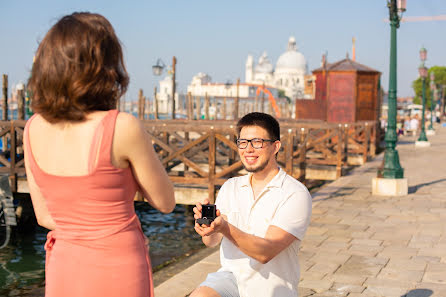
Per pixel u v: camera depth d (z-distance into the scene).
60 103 1.69
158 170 1.84
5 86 17.56
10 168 10.92
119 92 1.84
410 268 5.48
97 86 1.72
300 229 2.50
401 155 20.77
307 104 24.81
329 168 14.03
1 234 9.41
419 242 6.62
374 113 24.38
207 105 36.72
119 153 1.73
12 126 10.92
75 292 1.77
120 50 1.83
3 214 9.45
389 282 5.01
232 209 2.65
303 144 11.99
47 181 1.78
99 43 1.73
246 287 2.56
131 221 1.84
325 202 9.71
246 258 2.58
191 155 10.62
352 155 18.17
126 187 1.80
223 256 2.68
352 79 24.14
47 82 1.70
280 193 2.54
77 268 1.77
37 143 1.81
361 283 4.98
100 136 1.71
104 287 1.77
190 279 5.08
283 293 2.55
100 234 1.77
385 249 6.28
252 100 139.75
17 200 11.95
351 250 6.23
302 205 2.52
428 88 97.81
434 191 11.05
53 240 1.89
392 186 10.52
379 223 7.82
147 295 1.87
